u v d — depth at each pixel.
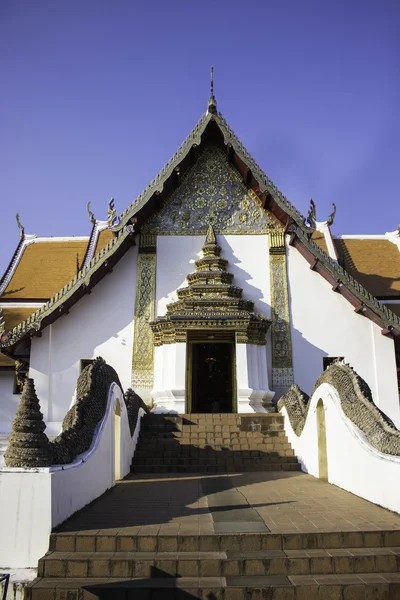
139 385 14.92
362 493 7.77
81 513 6.66
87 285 14.56
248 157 15.31
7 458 5.91
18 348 14.94
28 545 5.57
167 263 15.99
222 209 16.44
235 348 14.62
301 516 6.50
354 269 18.14
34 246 19.77
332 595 4.93
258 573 5.25
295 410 11.80
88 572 5.22
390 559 5.38
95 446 7.72
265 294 15.75
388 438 7.27
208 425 12.83
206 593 4.88
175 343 14.43
